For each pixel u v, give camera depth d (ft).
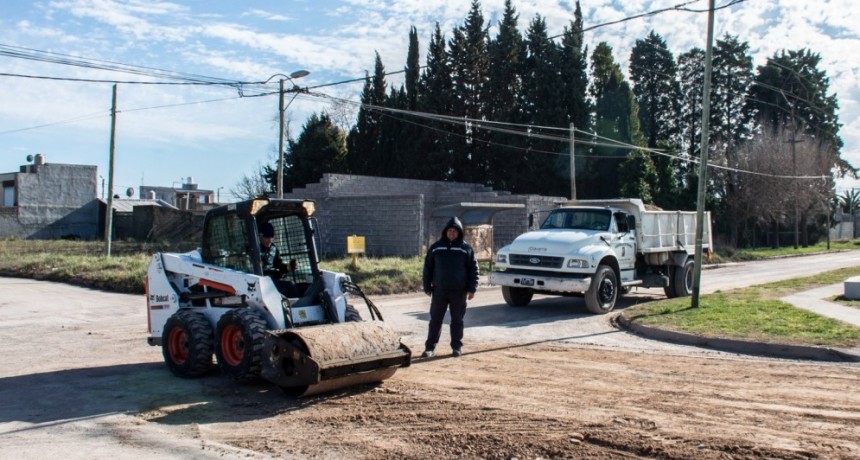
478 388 27.68
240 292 29.50
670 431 21.20
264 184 208.85
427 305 58.03
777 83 203.92
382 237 108.99
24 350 38.29
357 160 196.65
